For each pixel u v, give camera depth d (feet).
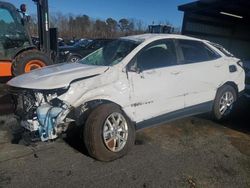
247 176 13.23
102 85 14.57
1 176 12.78
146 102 15.90
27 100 14.14
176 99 17.37
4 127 18.21
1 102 22.39
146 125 16.31
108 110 14.01
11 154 14.84
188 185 12.35
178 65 17.53
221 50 20.93
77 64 17.02
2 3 29.55
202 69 18.69
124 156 14.83
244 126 19.70
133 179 12.74
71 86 13.99
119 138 14.47
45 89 13.66
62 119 13.76
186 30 39.81
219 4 35.06
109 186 12.19
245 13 40.19
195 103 18.57
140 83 15.61
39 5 32.35
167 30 50.83
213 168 13.83
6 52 30.12
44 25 32.48
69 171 13.30
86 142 13.93
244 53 46.14
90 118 13.85
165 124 19.62
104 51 17.79
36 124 13.76
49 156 14.70
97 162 14.16
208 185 12.41
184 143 16.65
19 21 30.48
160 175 13.10
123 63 15.44
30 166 13.69
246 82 24.02
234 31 45.03
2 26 29.78
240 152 15.69
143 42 16.60
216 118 20.21
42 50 32.94
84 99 14.14
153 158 14.70
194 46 19.01
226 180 12.83
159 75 16.39
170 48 17.58
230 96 20.75
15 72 29.09
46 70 16.05
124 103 15.08
